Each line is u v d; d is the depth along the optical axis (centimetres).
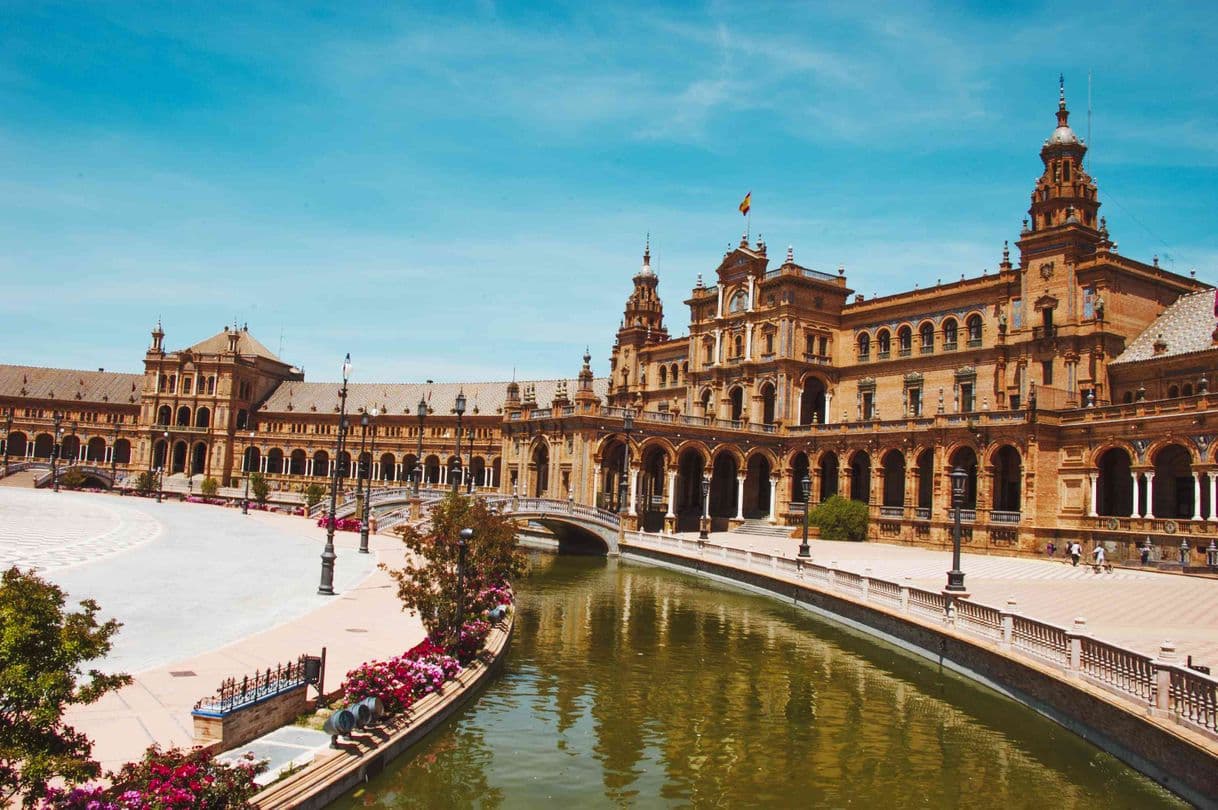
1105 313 6875
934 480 7350
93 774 1191
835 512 7931
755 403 9325
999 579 4766
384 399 14288
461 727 2427
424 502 6919
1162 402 5841
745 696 2934
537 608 4553
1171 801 1956
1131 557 5788
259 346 15300
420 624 2942
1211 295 6769
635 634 3916
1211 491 5484
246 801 1480
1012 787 2155
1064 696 2497
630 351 11806
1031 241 7362
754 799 2064
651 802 2019
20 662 1120
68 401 14588
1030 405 6562
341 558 4581
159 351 14025
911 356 8544
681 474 9969
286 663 2259
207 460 13838
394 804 1905
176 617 2752
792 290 9106
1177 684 2027
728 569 5712
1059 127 7388
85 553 4078
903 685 3097
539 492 9331
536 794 2027
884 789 2141
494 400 13575
